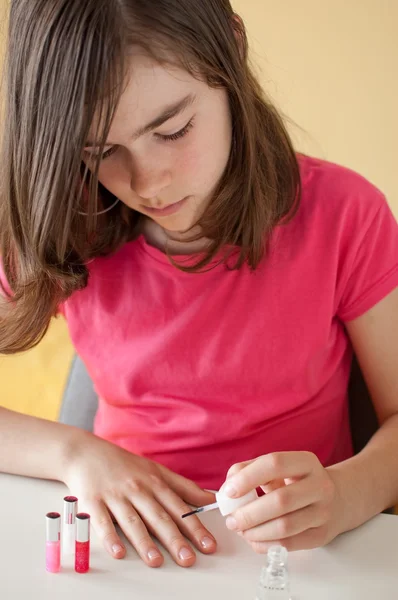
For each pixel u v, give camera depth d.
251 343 1.33
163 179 1.15
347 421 1.44
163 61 1.08
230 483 1.08
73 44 1.08
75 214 1.26
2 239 1.30
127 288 1.36
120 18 1.07
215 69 1.14
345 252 1.33
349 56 2.40
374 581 1.04
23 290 1.31
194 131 1.14
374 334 1.35
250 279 1.33
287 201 1.32
